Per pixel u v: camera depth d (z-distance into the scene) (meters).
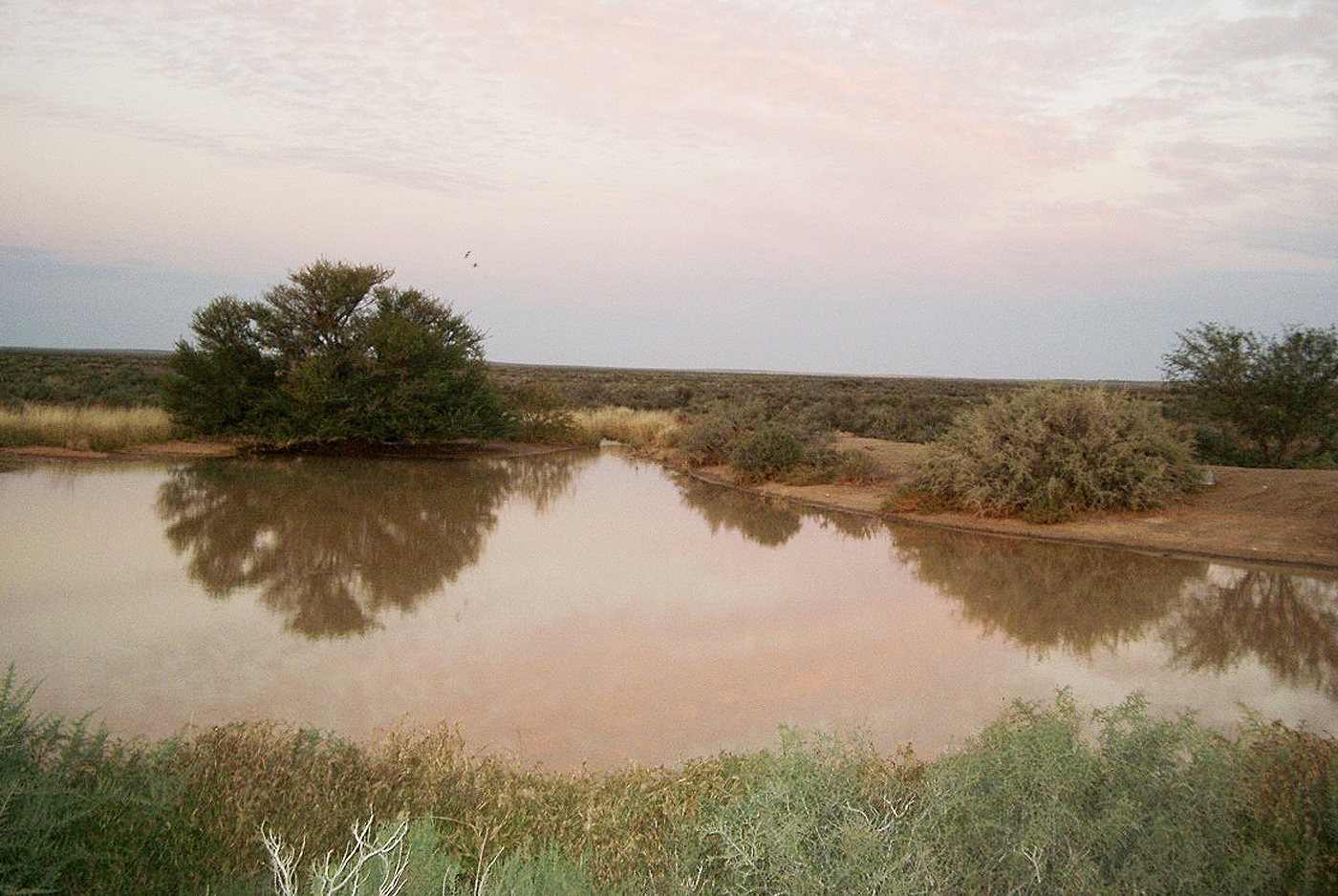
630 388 64.12
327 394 24.61
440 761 5.05
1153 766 3.74
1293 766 4.69
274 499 16.97
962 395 64.12
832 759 4.23
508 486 20.27
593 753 5.80
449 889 3.32
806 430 22.17
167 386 25.61
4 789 3.44
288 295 26.16
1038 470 15.86
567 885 3.33
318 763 4.87
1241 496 15.09
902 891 3.15
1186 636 8.84
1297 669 7.84
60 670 7.23
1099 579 11.43
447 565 11.73
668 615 9.41
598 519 16.08
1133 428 15.81
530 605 9.74
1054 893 3.21
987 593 10.62
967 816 3.53
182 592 9.91
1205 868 3.41
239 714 6.34
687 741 6.02
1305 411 19.70
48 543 12.29
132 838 3.88
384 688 7.00
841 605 9.98
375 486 19.33
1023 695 7.01
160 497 16.73
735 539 14.32
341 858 3.70
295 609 9.33
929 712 6.64
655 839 4.11
